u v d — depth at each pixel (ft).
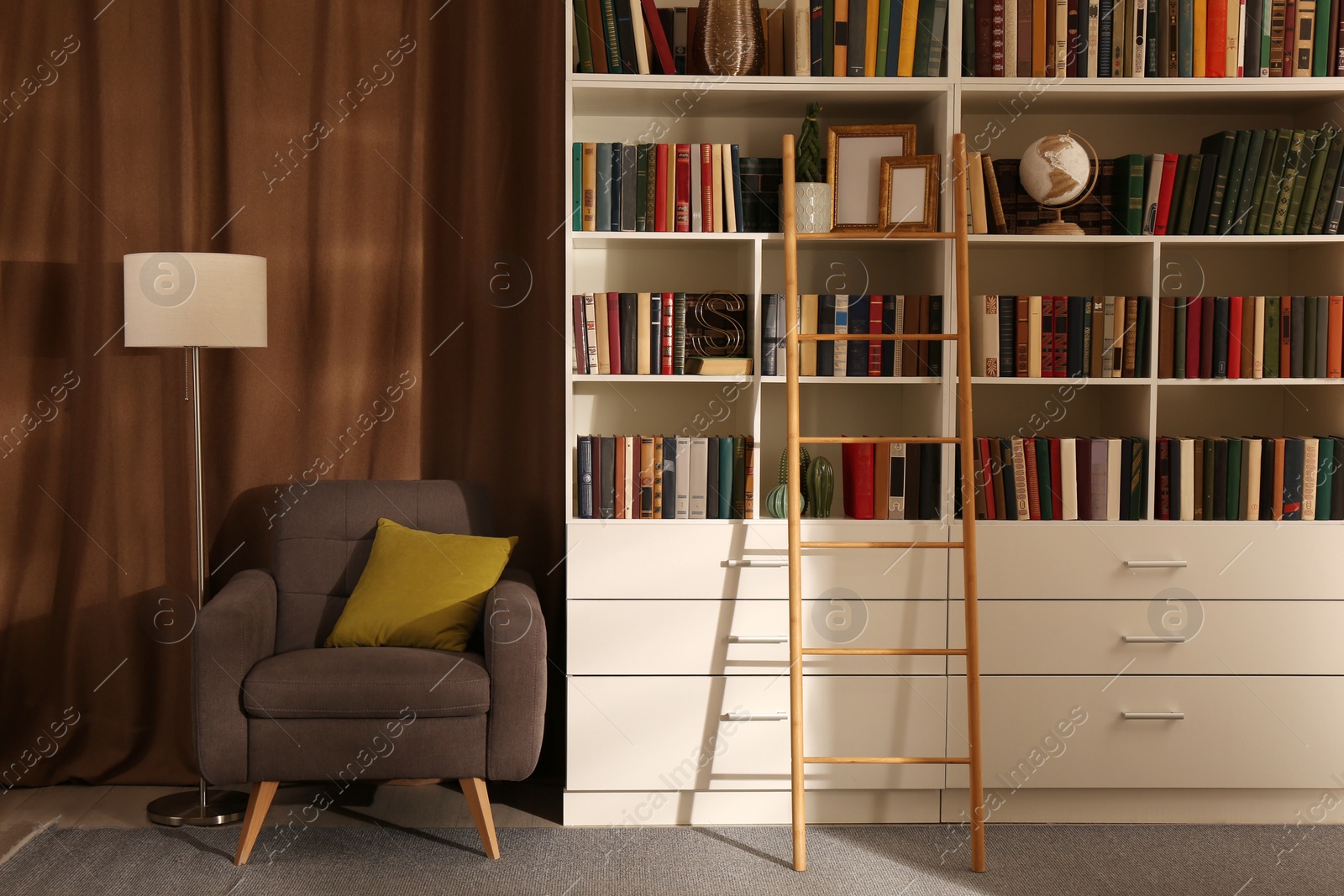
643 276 10.20
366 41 10.18
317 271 10.20
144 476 10.25
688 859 8.54
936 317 9.23
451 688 8.11
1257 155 9.18
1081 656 9.21
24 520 10.21
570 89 8.91
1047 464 9.21
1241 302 9.23
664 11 9.57
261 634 8.63
